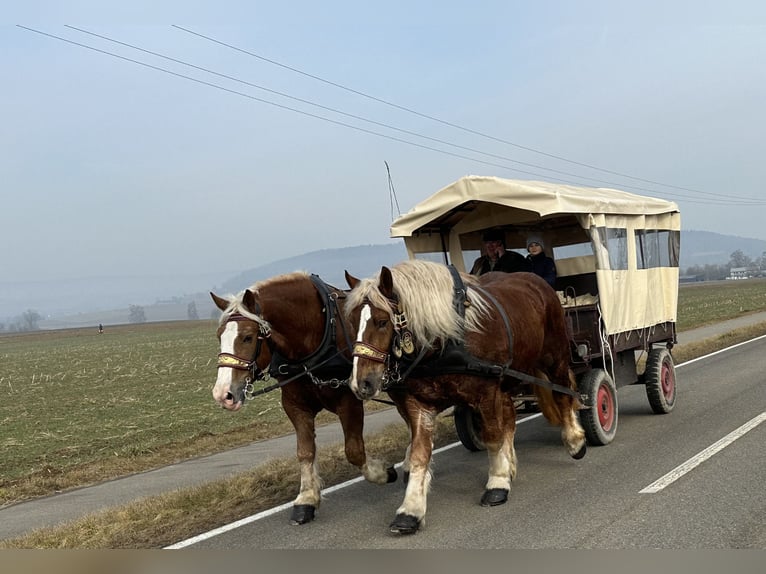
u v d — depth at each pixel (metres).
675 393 10.34
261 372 5.82
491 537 5.11
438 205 8.18
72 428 14.10
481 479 6.88
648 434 8.29
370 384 5.13
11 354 44.16
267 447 10.37
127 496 7.96
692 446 7.39
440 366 5.53
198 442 11.48
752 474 6.12
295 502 5.94
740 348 16.92
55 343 58.34
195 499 6.69
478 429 8.08
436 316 5.39
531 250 8.58
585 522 5.25
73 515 7.25
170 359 31.42
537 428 9.39
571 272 9.30
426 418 5.67
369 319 5.23
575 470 6.89
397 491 6.68
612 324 8.20
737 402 9.81
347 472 7.54
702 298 50.53
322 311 5.98
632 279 8.84
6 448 12.26
